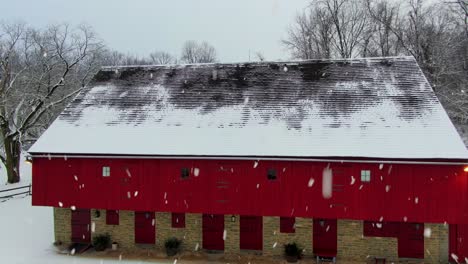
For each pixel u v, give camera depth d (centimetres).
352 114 2039
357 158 1844
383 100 2089
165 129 2120
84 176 2078
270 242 1994
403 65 2284
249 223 2028
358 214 1873
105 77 2531
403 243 1912
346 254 1941
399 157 1803
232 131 2055
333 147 1891
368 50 4378
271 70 2389
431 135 1880
